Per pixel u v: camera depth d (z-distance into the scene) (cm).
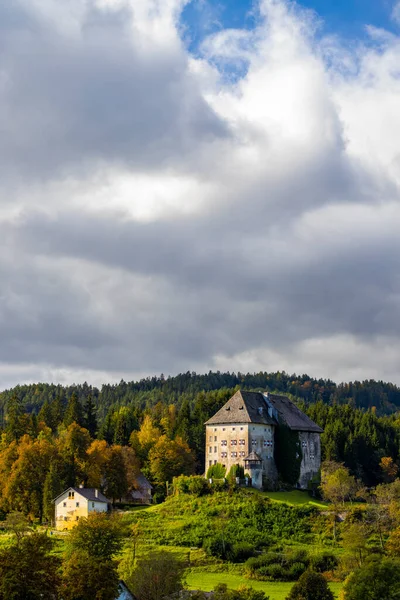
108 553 11756
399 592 9594
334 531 14500
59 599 8519
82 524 12119
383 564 9962
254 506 15500
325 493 16575
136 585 10188
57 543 14538
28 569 8162
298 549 13775
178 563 10844
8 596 7850
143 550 13650
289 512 15325
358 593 9688
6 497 17225
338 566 12694
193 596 9888
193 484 16600
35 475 17438
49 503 16825
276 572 12575
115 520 13900
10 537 14950
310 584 10162
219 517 15262
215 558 13500
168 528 14975
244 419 17650
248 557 13562
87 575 8794
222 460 17775
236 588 11675
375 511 15125
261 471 17238
